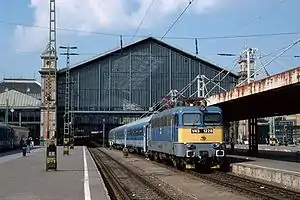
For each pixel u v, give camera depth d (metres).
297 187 22.27
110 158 52.25
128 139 66.31
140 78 89.88
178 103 39.47
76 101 89.25
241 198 19.09
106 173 31.48
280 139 102.69
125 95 89.69
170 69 90.06
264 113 45.00
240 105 38.28
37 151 62.50
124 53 89.69
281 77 24.75
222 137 31.09
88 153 56.88
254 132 49.09
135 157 53.28
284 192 20.81
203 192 21.16
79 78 89.56
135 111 89.44
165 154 36.97
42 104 89.06
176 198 19.03
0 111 102.31
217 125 31.03
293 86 24.47
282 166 28.64
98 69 89.81
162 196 19.91
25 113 101.31
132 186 24.42
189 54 89.62
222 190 21.81
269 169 26.06
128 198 18.81
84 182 21.33
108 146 98.56
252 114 46.06
